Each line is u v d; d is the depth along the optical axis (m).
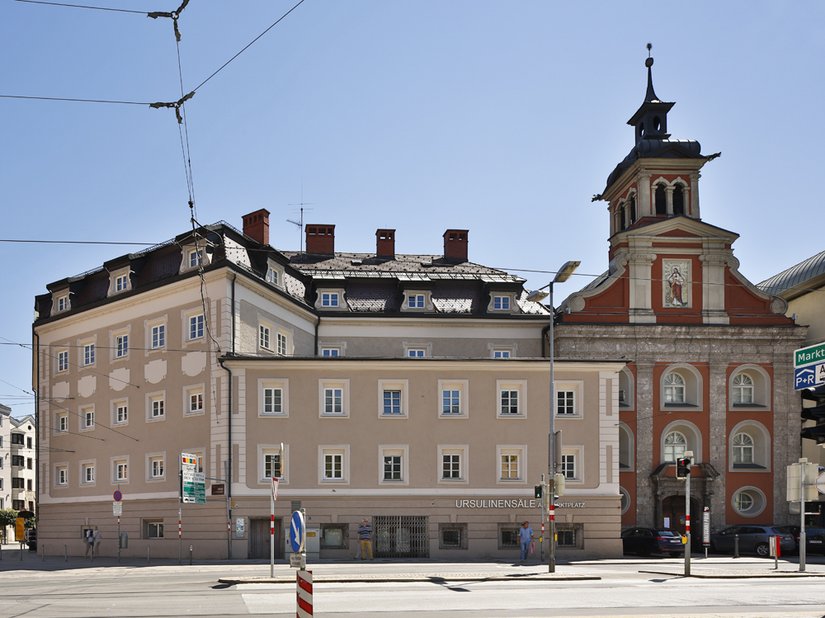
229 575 29.39
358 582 26.06
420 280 54.91
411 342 54.06
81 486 48.06
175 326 44.44
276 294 47.00
